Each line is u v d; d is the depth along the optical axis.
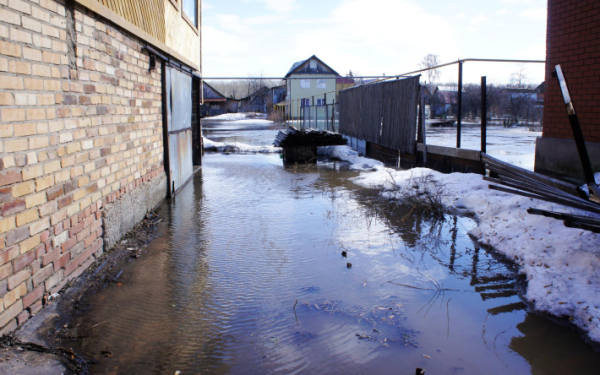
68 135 3.97
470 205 6.97
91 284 4.14
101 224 4.85
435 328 3.36
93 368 2.81
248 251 5.17
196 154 12.96
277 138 15.97
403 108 11.51
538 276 4.07
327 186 9.48
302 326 3.39
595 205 3.97
